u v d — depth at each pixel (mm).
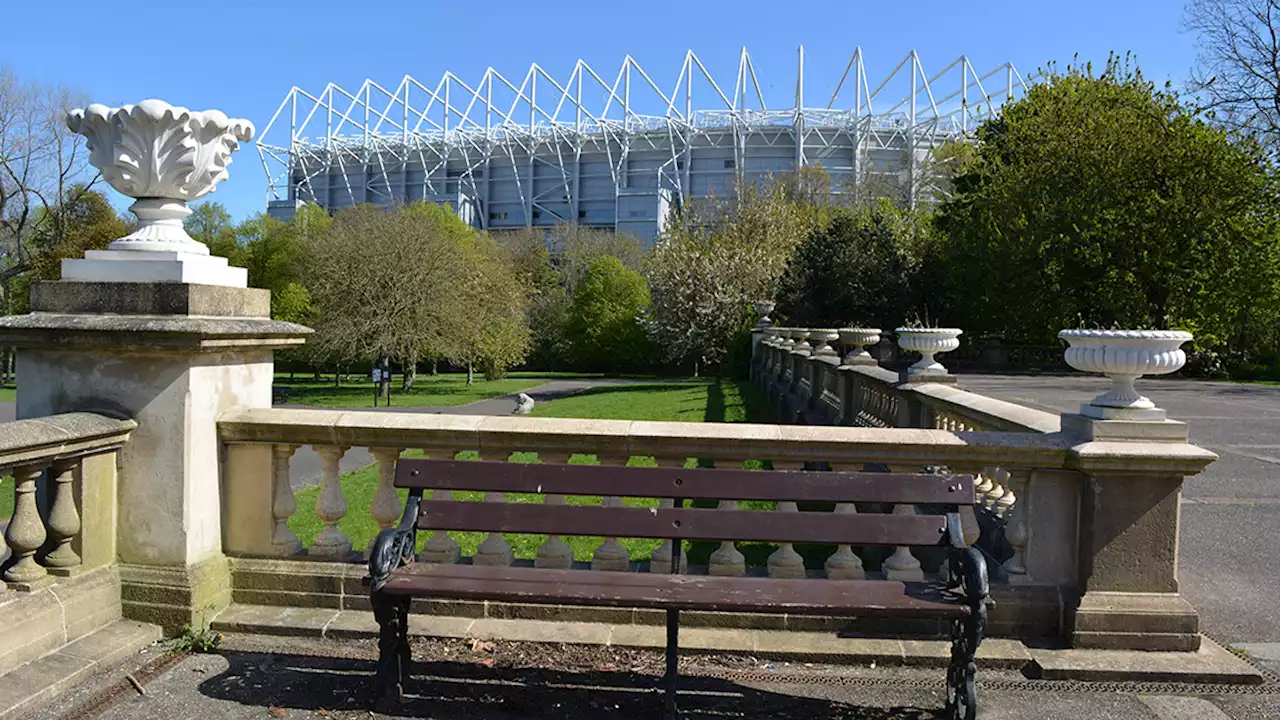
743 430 4395
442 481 3920
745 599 3436
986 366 36500
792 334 18469
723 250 36094
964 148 54562
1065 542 4359
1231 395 21656
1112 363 4137
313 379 48281
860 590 3600
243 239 50781
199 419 4441
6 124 39844
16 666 3758
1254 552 6457
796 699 3783
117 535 4414
